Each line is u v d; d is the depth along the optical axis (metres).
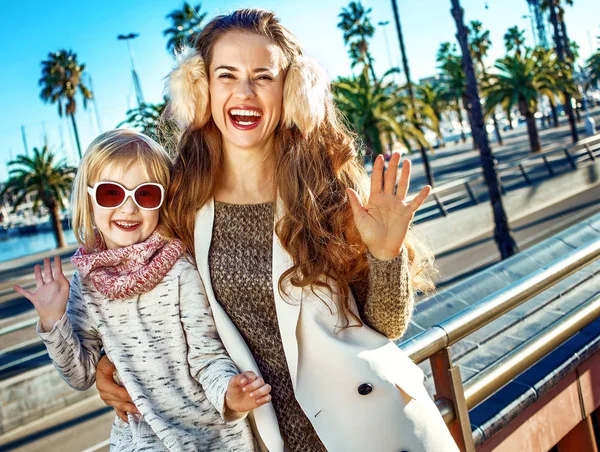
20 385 9.00
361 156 1.76
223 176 1.70
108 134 1.63
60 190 34.97
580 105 63.09
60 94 42.06
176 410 1.49
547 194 22.44
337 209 1.59
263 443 1.53
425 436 1.49
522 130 63.38
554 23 37.78
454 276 14.69
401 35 25.80
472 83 15.35
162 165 1.64
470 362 2.43
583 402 2.40
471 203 20.53
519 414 2.04
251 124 1.61
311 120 1.63
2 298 18.59
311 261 1.51
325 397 1.51
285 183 1.58
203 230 1.62
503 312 1.87
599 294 2.39
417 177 35.91
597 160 26.23
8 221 54.88
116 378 1.56
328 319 1.55
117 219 1.56
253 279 1.56
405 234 1.42
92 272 1.51
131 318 1.51
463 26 15.80
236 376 1.36
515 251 15.57
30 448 8.18
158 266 1.51
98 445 8.05
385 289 1.46
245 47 1.59
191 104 1.67
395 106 25.56
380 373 1.48
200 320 1.54
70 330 1.46
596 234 4.97
